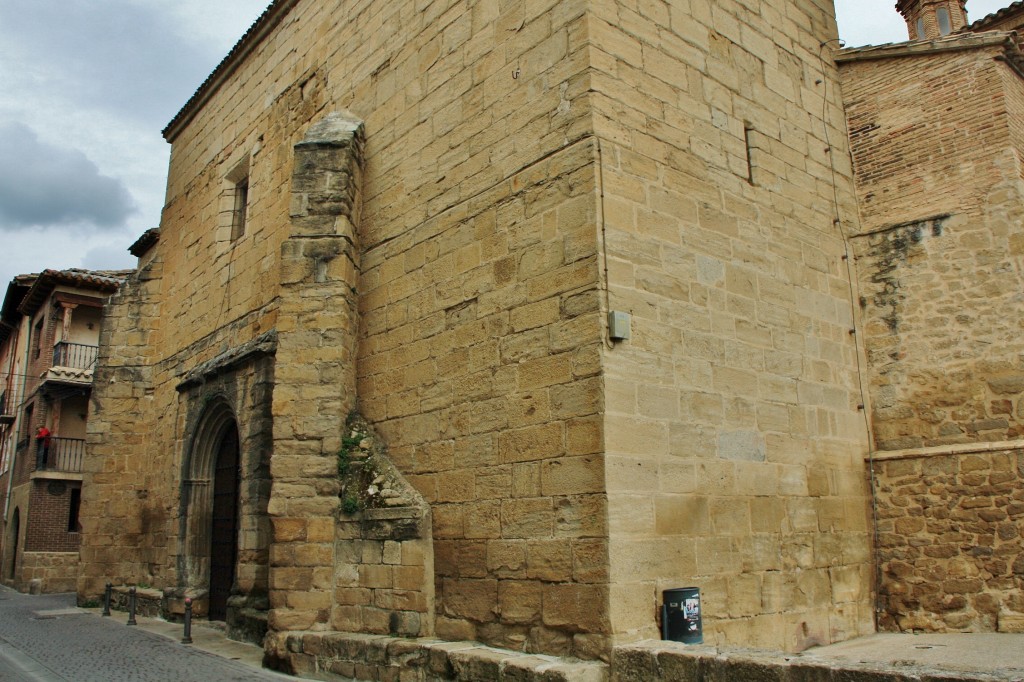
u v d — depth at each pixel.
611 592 6.89
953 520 9.57
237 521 13.39
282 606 9.51
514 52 9.16
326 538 9.64
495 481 8.25
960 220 10.45
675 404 7.95
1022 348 9.70
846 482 9.88
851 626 9.35
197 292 16.41
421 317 9.77
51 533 26.77
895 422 10.41
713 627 7.70
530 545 7.71
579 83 8.22
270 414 11.80
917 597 9.63
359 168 11.38
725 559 8.02
